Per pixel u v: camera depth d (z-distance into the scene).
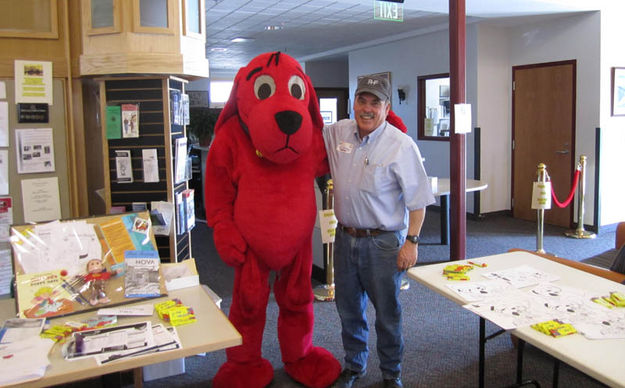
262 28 7.42
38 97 2.46
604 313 1.73
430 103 7.69
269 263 2.27
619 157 6.03
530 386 2.54
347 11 6.23
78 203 2.63
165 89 2.53
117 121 2.53
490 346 2.99
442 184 5.30
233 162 2.28
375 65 8.73
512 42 6.70
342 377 2.49
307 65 11.24
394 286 2.29
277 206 2.20
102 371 1.40
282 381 2.59
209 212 2.30
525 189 6.73
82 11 2.39
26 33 2.44
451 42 4.27
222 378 2.39
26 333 1.58
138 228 2.04
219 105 14.16
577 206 5.90
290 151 2.08
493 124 6.78
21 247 1.84
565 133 6.15
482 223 6.61
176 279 2.03
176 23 2.43
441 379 2.62
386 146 2.22
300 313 2.52
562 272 2.19
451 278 2.11
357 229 2.31
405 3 5.14
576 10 5.64
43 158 2.51
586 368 1.40
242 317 2.37
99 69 2.39
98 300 1.82
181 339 1.56
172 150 2.62
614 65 5.80
